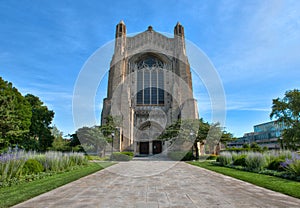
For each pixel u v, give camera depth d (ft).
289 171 34.71
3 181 28.58
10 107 80.79
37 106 138.51
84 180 33.45
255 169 43.34
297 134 107.86
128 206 18.31
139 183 30.32
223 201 19.83
